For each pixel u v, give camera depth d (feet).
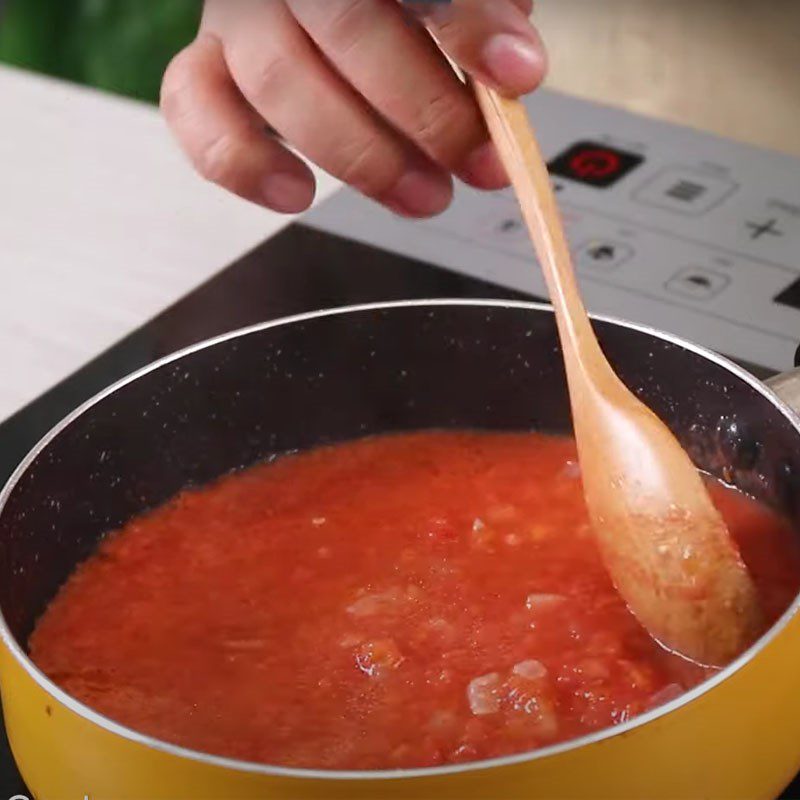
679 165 2.28
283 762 1.51
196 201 2.29
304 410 1.86
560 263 1.59
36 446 1.66
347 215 2.19
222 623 1.67
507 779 1.28
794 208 2.18
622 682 1.56
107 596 1.71
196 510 1.81
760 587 1.67
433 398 1.88
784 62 2.48
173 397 1.79
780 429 1.65
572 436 1.87
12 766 1.56
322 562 1.73
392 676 1.58
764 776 1.40
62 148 2.41
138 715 1.57
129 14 3.43
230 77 1.95
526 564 1.71
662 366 1.75
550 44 2.64
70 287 2.15
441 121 1.72
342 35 1.71
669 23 2.54
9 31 3.46
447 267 2.09
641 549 1.55
